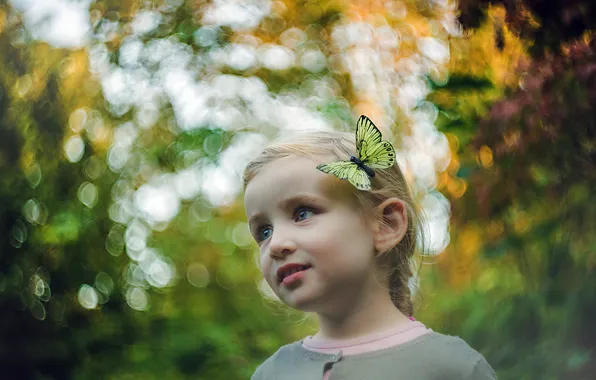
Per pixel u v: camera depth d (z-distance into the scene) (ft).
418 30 20.54
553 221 14.85
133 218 25.49
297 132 7.20
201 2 24.16
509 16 11.89
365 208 6.68
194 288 32.32
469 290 20.54
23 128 19.98
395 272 7.07
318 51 24.91
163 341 25.30
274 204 6.61
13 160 19.77
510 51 13.53
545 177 13.80
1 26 20.38
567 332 15.07
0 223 19.63
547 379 14.97
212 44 25.20
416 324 6.70
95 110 22.95
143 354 23.80
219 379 25.79
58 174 20.99
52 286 20.74
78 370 21.13
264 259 6.63
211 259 33.37
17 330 19.99
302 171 6.59
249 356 28.30
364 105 24.12
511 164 13.42
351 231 6.55
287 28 24.95
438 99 16.71
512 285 18.01
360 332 6.61
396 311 6.79
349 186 6.63
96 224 22.47
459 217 16.16
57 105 20.79
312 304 6.46
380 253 6.72
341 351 6.57
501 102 13.00
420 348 6.40
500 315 17.17
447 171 17.88
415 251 7.59
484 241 16.61
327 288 6.44
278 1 24.52
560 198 13.56
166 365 24.75
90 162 22.25
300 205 6.55
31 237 20.06
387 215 6.87
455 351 6.43
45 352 20.40
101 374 22.08
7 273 19.75
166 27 24.09
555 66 12.07
